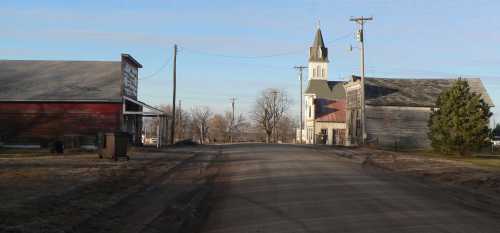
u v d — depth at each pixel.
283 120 124.50
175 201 15.17
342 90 106.62
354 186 18.23
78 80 45.56
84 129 42.47
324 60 108.44
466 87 38.81
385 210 13.30
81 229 10.78
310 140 90.31
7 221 10.63
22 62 49.03
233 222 12.02
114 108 42.72
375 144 53.91
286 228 11.12
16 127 42.19
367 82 60.25
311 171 23.31
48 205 12.78
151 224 11.87
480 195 16.83
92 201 14.01
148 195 16.11
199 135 113.38
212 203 14.92
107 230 10.96
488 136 38.06
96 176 19.19
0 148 39.47
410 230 10.80
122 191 16.36
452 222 11.77
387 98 57.44
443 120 38.59
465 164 28.50
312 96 93.50
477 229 10.99
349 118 63.22
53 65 48.72
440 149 39.19
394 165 28.14
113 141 26.92
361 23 48.53
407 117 56.62
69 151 34.09
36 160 25.80
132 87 47.38
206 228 11.47
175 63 55.91
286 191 16.92
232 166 26.19
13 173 19.36
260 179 20.39
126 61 45.28
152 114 43.94
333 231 10.75
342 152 39.25
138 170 22.41
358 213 12.86
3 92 42.84
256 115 112.81
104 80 45.78
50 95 42.66
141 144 46.41
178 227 11.66
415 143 56.31
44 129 42.31
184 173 22.84
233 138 120.69
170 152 36.53
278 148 44.22
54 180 17.59
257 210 13.48
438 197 16.05
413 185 19.25
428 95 58.62
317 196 15.78
